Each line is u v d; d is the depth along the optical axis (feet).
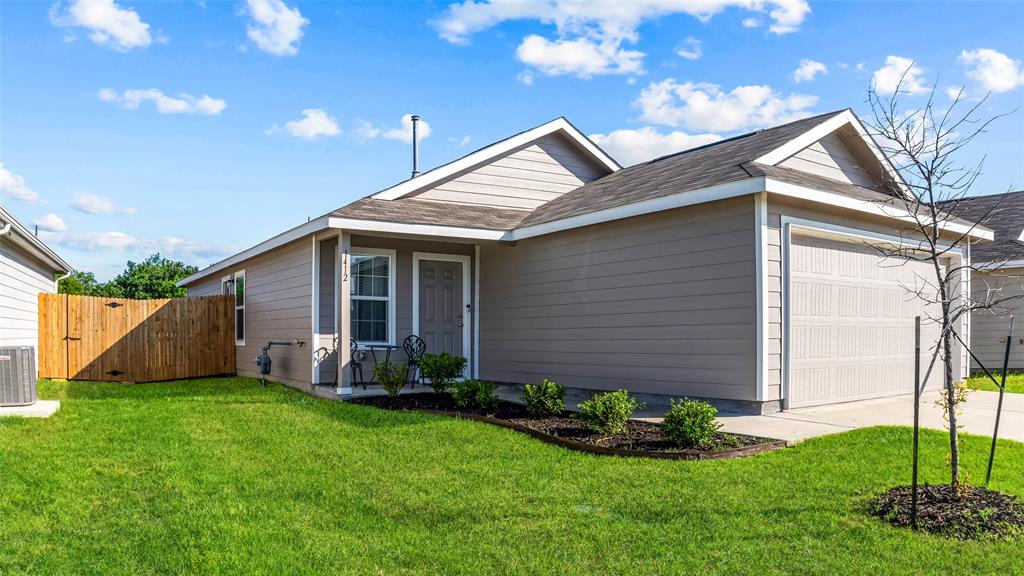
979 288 49.98
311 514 16.02
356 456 21.47
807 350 29.01
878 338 33.14
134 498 17.19
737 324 27.86
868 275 32.68
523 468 19.93
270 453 21.98
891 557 13.04
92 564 13.08
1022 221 52.49
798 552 13.33
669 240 30.78
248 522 15.38
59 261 51.16
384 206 37.17
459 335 42.09
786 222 28.02
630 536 14.33
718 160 32.94
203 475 19.25
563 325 36.40
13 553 13.57
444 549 13.80
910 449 21.11
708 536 14.23
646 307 31.78
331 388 35.27
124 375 49.03
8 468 19.62
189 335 51.34
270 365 42.45
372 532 14.88
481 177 43.09
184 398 34.53
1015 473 18.61
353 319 38.60
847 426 24.94
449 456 21.47
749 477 18.35
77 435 24.41
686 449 21.34
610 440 22.94
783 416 26.94
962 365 39.06
